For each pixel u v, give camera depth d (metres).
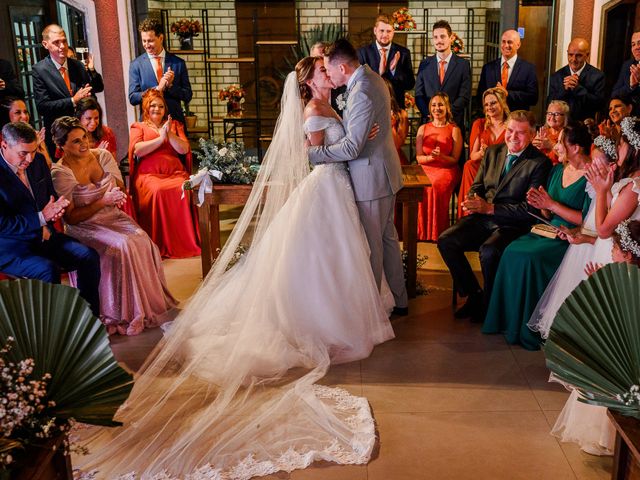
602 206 3.28
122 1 7.17
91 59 6.36
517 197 4.43
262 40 10.26
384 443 3.12
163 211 5.67
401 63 6.63
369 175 4.12
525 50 8.69
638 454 1.79
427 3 10.11
